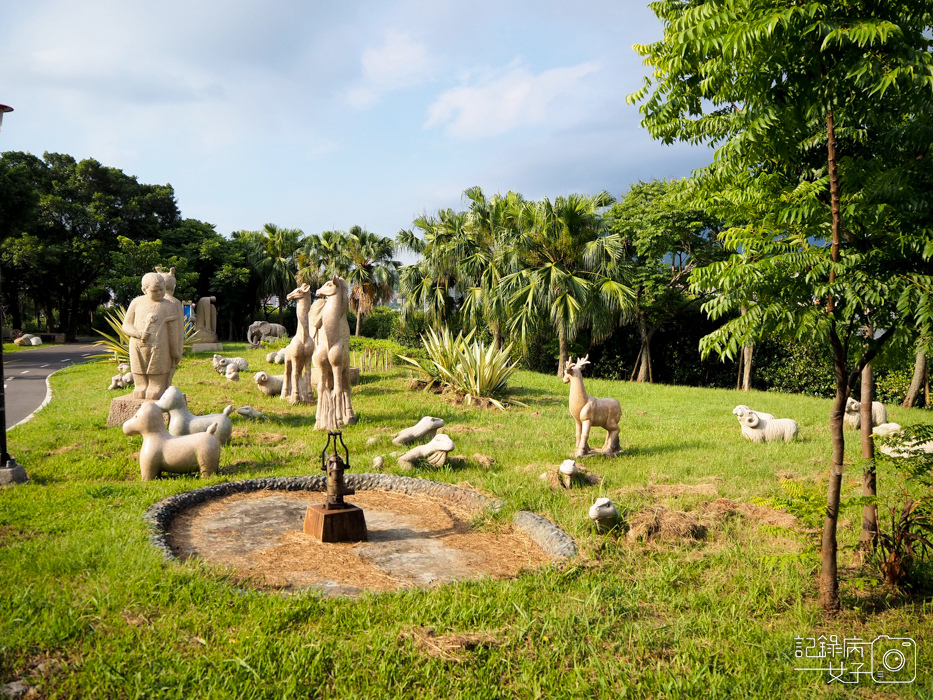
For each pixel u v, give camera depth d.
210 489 6.73
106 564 4.63
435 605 4.16
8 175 26.56
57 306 46.34
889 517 5.94
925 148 3.84
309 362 13.89
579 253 21.25
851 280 3.74
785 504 4.46
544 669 3.54
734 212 4.56
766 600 4.44
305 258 40.91
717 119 4.25
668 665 3.61
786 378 22.19
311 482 7.25
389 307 42.91
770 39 3.56
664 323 26.34
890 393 19.05
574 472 7.08
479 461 8.20
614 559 5.14
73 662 3.41
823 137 3.95
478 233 25.23
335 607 4.09
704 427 11.87
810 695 3.38
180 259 36.88
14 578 4.36
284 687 3.24
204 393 14.08
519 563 5.23
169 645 3.57
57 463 7.75
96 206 38.34
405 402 13.45
